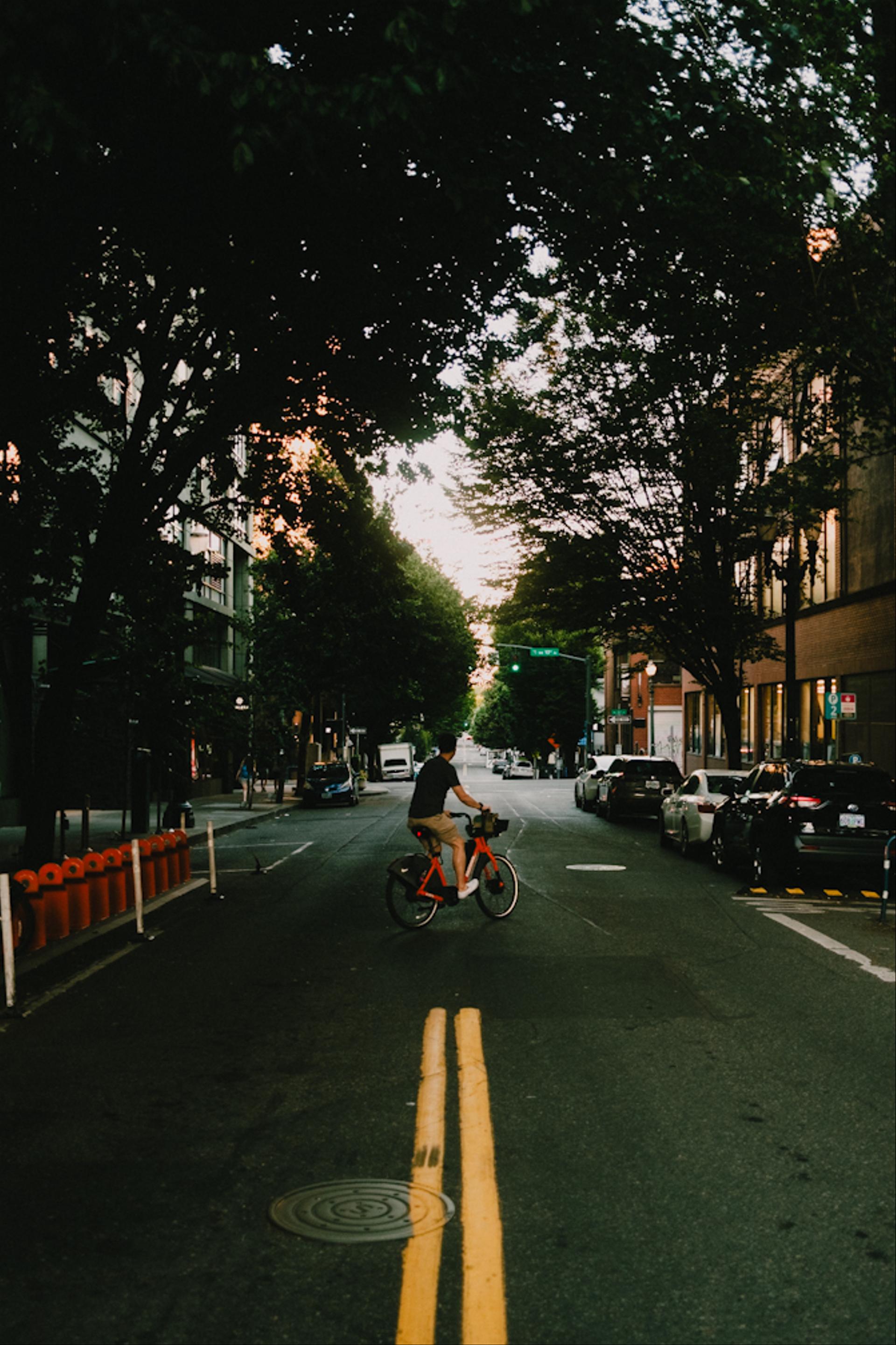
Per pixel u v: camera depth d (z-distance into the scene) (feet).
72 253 33.09
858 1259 13.43
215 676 140.56
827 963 31.78
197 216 31.96
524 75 28.22
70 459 50.03
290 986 28.89
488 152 29.63
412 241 33.47
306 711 146.00
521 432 77.05
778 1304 12.35
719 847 57.88
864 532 93.40
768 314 46.60
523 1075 20.77
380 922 40.19
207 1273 13.05
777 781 53.11
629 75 29.48
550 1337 11.66
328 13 27.58
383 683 147.23
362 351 38.91
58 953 34.19
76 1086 20.31
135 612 62.59
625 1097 19.52
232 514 59.82
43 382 42.04
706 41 31.81
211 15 26.73
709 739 153.48
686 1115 18.60
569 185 30.45
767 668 123.44
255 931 38.24
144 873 47.37
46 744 50.85
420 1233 14.08
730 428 75.41
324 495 58.80
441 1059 21.91
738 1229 14.24
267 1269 13.12
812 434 68.44
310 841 80.28
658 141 30.71
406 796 178.70
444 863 63.10
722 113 30.63
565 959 32.32
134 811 82.07
